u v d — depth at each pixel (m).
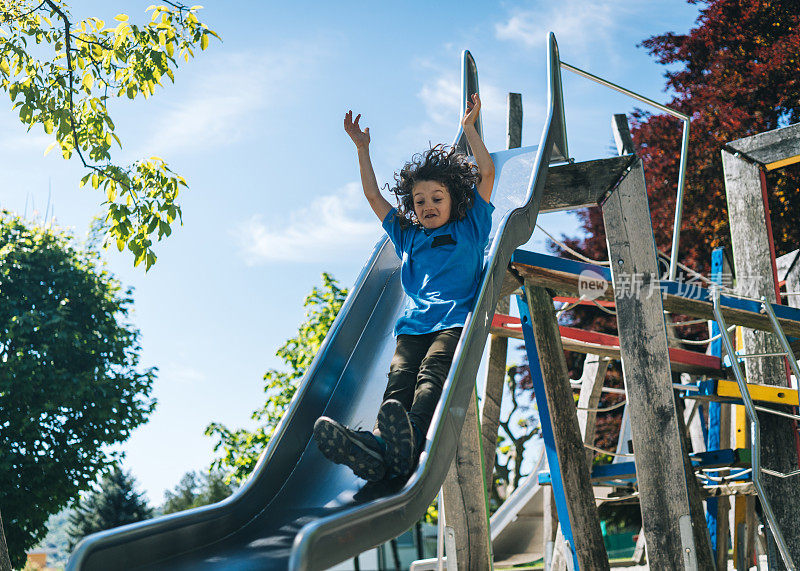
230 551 3.02
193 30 6.85
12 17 6.75
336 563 2.44
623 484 7.77
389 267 5.03
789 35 11.57
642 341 5.04
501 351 6.95
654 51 12.49
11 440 17.38
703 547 4.62
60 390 17.75
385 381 4.29
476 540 5.44
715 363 6.70
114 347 19.30
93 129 6.75
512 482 22.66
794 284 8.36
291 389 18.77
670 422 4.81
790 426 5.62
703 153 11.27
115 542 2.63
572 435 5.20
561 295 6.67
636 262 5.22
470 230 4.24
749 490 6.55
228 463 19.17
